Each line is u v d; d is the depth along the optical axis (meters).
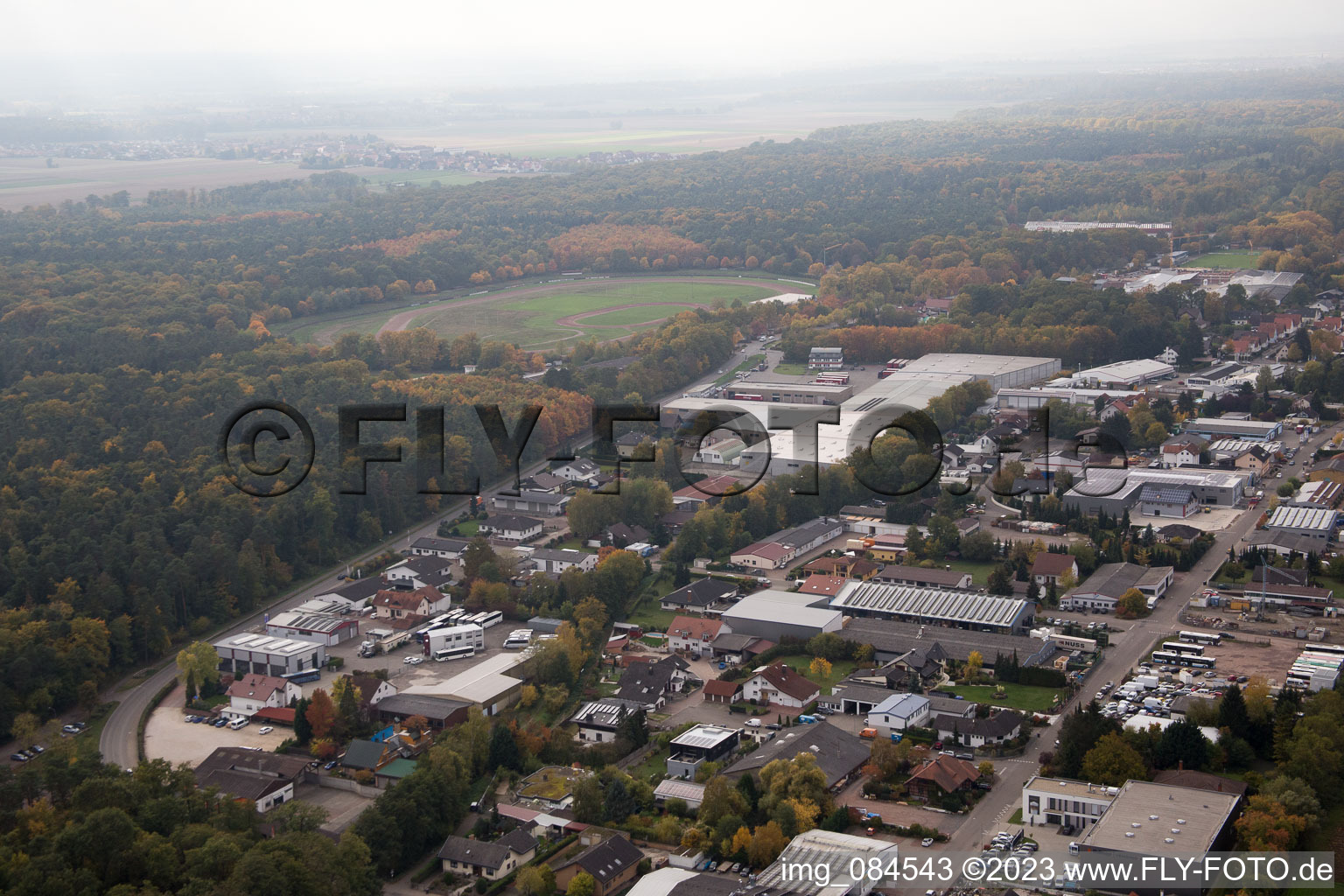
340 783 188.50
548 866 158.12
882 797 175.62
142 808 165.75
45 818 163.62
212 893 141.25
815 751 183.38
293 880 147.38
